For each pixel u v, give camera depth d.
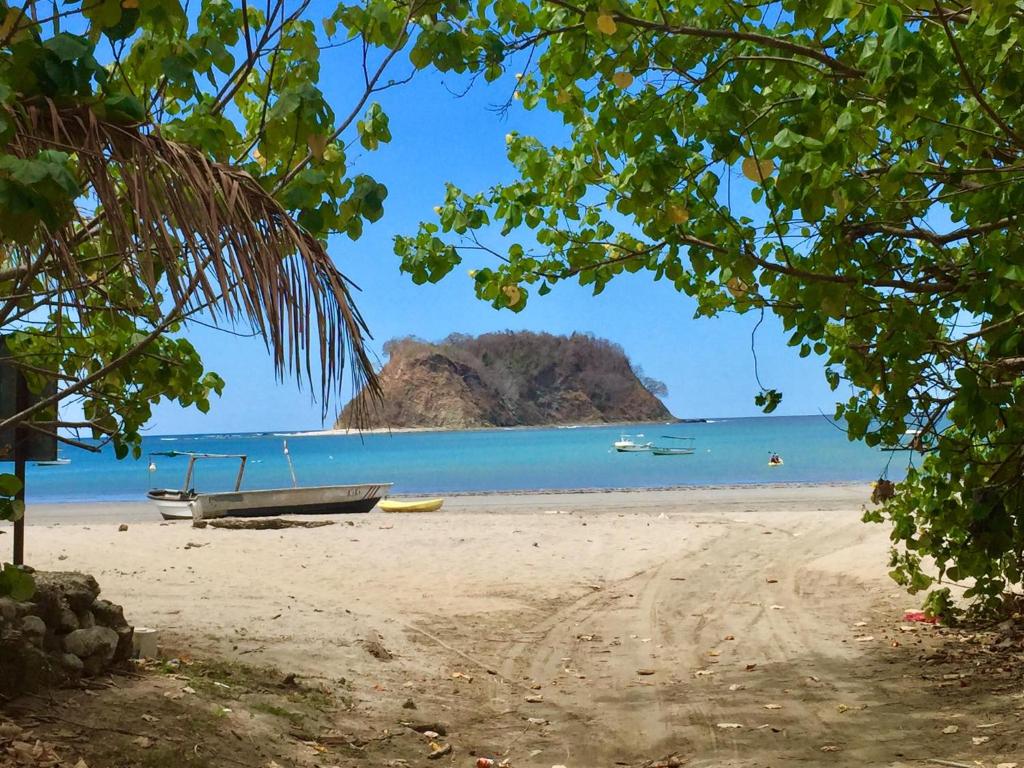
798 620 10.94
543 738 6.55
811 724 6.62
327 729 6.26
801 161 4.87
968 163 6.52
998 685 7.32
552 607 12.19
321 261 3.28
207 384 6.81
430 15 4.93
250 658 7.93
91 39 3.04
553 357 186.00
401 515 27.14
